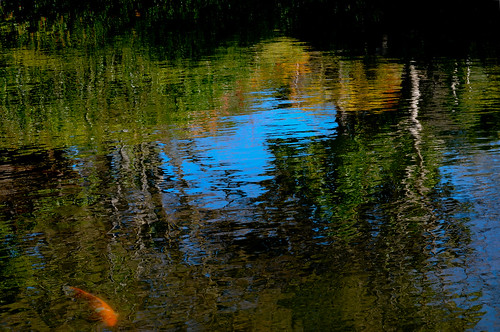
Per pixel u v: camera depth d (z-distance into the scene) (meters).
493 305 3.95
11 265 4.82
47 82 12.74
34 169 7.25
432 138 7.73
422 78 11.67
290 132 8.29
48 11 26.08
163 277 4.52
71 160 7.52
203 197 6.10
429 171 6.55
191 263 4.72
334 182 6.38
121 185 6.57
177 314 4.01
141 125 9.06
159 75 13.05
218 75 12.77
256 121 8.98
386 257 4.70
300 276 4.45
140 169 7.06
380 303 4.04
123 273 4.60
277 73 12.77
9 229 5.54
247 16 24.56
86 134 8.66
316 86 11.34
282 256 4.79
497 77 11.42
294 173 6.69
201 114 9.50
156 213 5.76
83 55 16.25
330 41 17.44
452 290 4.16
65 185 6.66
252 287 4.32
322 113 9.29
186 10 26.50
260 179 6.56
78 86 12.23
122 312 4.06
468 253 4.68
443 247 4.81
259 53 15.61
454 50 15.05
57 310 4.12
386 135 7.96
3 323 3.99
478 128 8.06
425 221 5.31
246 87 11.52
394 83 11.29
